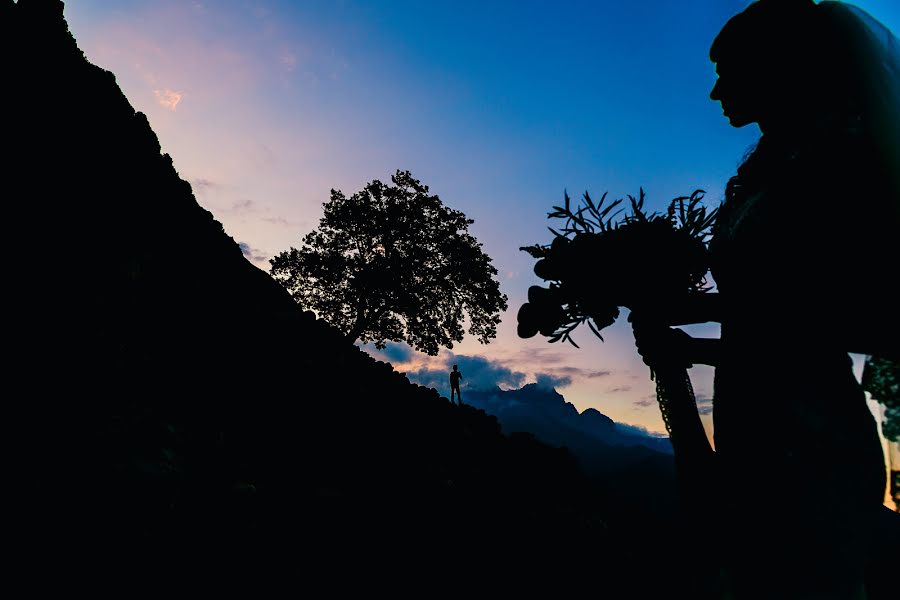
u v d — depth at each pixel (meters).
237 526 5.36
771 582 0.71
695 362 0.91
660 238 0.94
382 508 8.11
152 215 11.18
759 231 0.76
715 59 0.95
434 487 10.05
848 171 0.66
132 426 5.64
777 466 0.75
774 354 0.77
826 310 0.69
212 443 6.65
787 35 0.81
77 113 10.34
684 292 0.93
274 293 15.75
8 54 9.09
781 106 0.82
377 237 25.38
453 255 25.12
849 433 0.71
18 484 3.96
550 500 14.12
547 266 1.05
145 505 4.62
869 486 0.69
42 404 4.94
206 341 9.59
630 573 9.86
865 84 0.69
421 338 25.34
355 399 12.27
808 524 0.70
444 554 7.86
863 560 0.66
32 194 7.47
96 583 3.65
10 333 5.44
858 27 0.74
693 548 0.78
